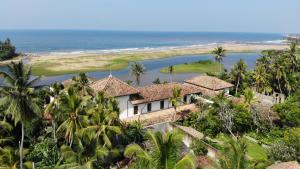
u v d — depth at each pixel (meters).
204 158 46.00
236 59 192.12
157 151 24.53
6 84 40.72
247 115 61.12
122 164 45.91
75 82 60.84
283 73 89.50
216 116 60.03
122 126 49.03
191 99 70.25
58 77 120.75
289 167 38.12
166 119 60.38
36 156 47.34
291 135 46.62
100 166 43.44
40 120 52.81
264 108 68.12
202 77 81.38
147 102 62.50
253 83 92.56
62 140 50.72
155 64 163.75
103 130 43.16
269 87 87.88
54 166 44.28
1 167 38.66
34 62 150.88
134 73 100.25
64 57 172.50
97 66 146.12
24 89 40.47
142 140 52.38
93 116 44.88
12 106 40.41
